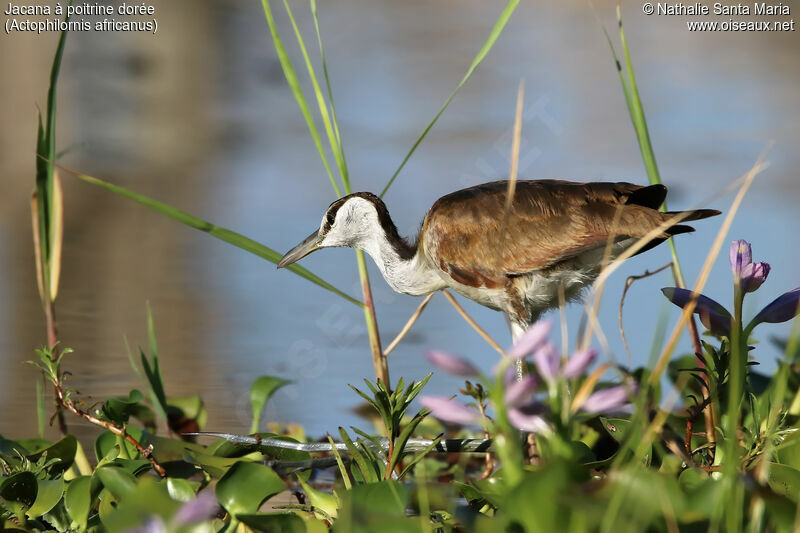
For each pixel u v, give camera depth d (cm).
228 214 1633
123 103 2439
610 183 940
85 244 1548
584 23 3325
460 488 575
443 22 3353
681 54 2845
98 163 1970
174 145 2088
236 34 3161
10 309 1250
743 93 2377
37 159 873
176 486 597
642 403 479
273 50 2967
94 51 2933
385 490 515
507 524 416
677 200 1596
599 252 923
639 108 872
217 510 600
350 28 3253
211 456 654
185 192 1769
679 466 604
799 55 2805
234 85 2623
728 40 3036
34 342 1144
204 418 879
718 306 591
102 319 1225
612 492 402
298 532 515
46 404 971
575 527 394
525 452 765
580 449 616
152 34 3100
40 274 907
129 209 1744
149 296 1312
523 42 3025
